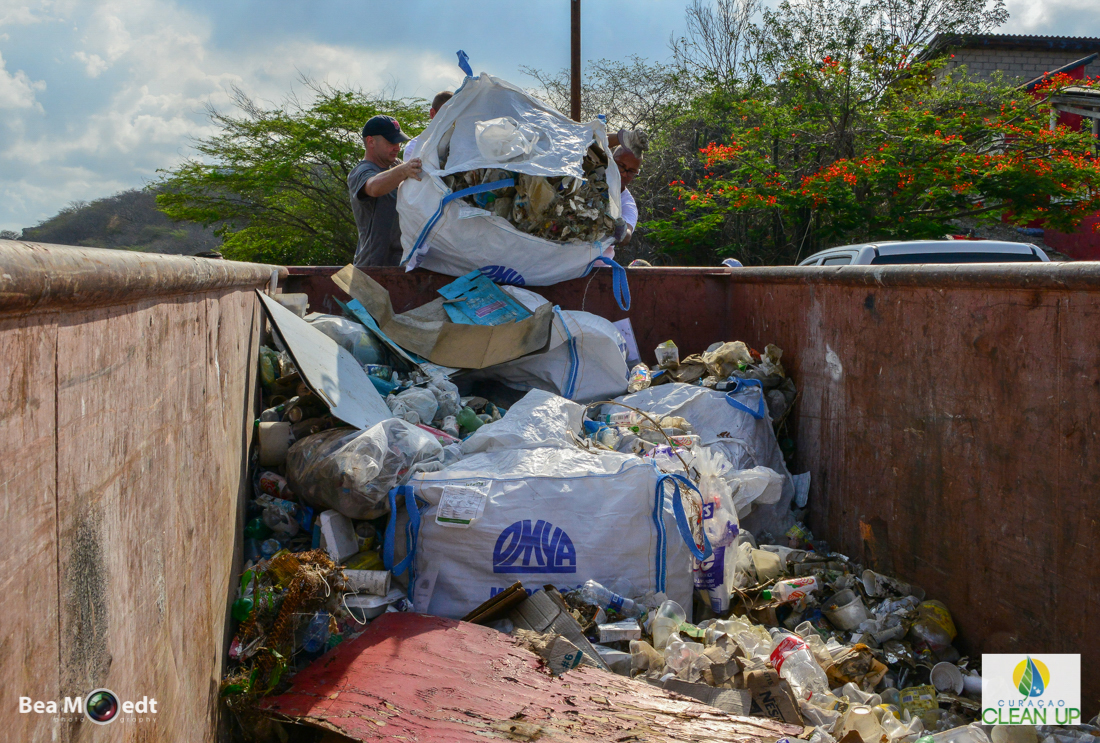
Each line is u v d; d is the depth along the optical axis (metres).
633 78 18.28
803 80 13.98
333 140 15.36
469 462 2.70
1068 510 1.88
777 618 2.58
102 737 0.95
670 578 2.49
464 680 1.84
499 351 3.75
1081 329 1.83
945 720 2.02
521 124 3.92
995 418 2.15
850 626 2.48
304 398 2.84
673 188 14.55
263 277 2.89
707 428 3.47
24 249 0.74
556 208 3.89
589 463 2.61
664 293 4.45
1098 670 1.79
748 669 2.02
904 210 12.10
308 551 2.16
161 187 15.59
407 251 4.09
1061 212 12.05
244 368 2.46
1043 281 1.92
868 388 2.86
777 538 3.21
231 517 2.04
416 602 2.38
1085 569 1.83
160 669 1.20
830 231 12.43
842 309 3.07
